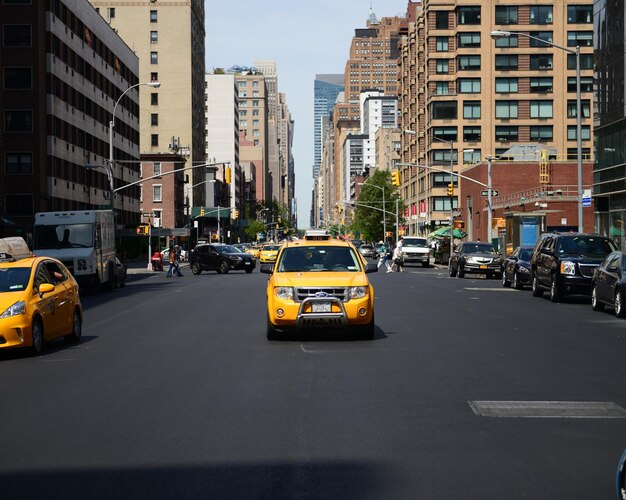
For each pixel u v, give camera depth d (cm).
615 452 705
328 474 635
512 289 3325
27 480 630
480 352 1365
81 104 7281
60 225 3353
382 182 11669
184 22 11775
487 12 10012
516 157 8769
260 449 716
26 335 1395
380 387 1029
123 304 2652
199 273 5431
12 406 945
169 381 1099
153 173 10788
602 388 1022
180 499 576
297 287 1506
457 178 10188
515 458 683
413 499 571
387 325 1825
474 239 8519
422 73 11000
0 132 5881
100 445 741
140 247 8819
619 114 4300
